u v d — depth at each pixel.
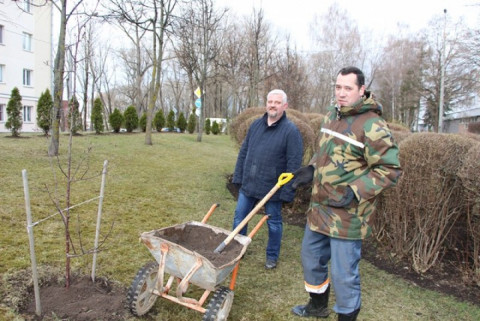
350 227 2.73
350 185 2.65
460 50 18.80
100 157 9.34
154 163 9.66
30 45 27.84
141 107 32.16
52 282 3.22
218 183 8.30
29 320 2.66
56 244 4.03
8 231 4.19
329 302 3.54
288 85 21.17
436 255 4.29
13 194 5.46
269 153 4.00
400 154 4.37
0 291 2.96
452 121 47.19
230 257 2.90
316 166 2.95
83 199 5.78
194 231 3.30
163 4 12.63
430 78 36.84
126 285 3.36
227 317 3.09
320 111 31.89
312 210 2.95
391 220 4.64
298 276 4.05
